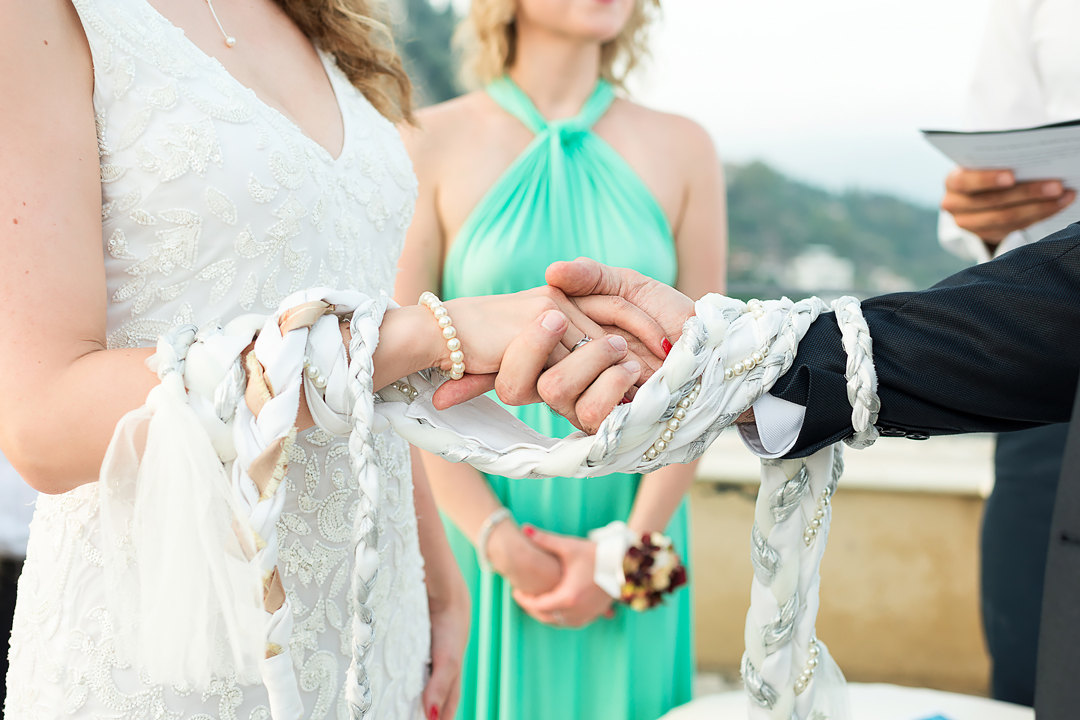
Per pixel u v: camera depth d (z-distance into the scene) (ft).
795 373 2.76
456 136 6.48
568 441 2.72
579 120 6.53
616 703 6.11
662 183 6.54
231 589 2.30
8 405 2.38
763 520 2.87
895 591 11.27
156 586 2.28
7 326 2.38
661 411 2.65
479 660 6.21
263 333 2.47
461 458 2.75
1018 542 6.25
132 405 2.37
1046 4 6.26
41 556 3.04
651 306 3.05
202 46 3.16
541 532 6.02
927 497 11.09
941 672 11.19
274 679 2.37
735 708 4.43
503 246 6.12
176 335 2.45
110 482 2.32
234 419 2.38
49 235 2.44
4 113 2.43
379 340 2.70
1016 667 6.31
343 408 2.54
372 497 2.41
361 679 2.44
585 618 5.95
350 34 3.98
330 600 3.26
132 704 2.84
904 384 2.68
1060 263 2.66
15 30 2.47
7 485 7.61
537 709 6.14
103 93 2.75
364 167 3.59
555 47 6.53
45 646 2.97
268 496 2.36
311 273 3.23
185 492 2.25
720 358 2.72
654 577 5.80
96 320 2.55
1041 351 2.60
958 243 6.91
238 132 2.97
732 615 11.48
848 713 2.93
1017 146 4.67
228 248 2.94
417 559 3.95
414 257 6.30
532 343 2.72
